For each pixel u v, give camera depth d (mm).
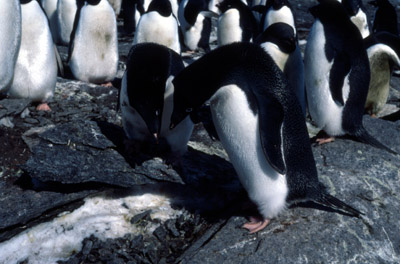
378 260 3891
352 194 4562
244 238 4027
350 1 9031
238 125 3891
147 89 4094
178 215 4582
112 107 6789
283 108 3928
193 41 12000
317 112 5520
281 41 5680
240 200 4664
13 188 4680
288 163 3992
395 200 4562
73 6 10578
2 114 5562
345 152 5285
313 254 3840
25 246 4148
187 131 4645
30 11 5875
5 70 5688
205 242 4141
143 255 4156
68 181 4469
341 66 5230
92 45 7473
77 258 4098
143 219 4488
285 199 4059
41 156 4625
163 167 4699
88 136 4883
